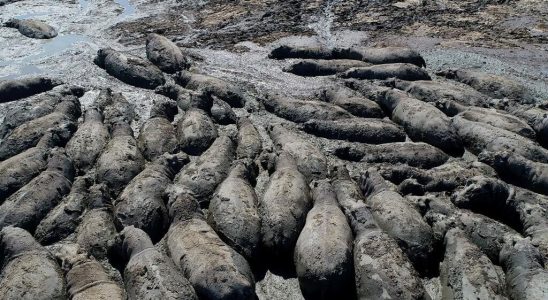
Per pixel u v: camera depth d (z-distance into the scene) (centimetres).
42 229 1386
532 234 1330
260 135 1878
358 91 2142
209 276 1123
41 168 1605
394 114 1920
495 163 1575
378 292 1120
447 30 2698
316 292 1177
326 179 1506
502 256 1243
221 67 2436
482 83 2108
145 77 2280
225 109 1984
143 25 2975
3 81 2205
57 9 3275
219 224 1333
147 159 1712
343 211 1379
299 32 2781
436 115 1786
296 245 1274
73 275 1177
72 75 2380
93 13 3198
